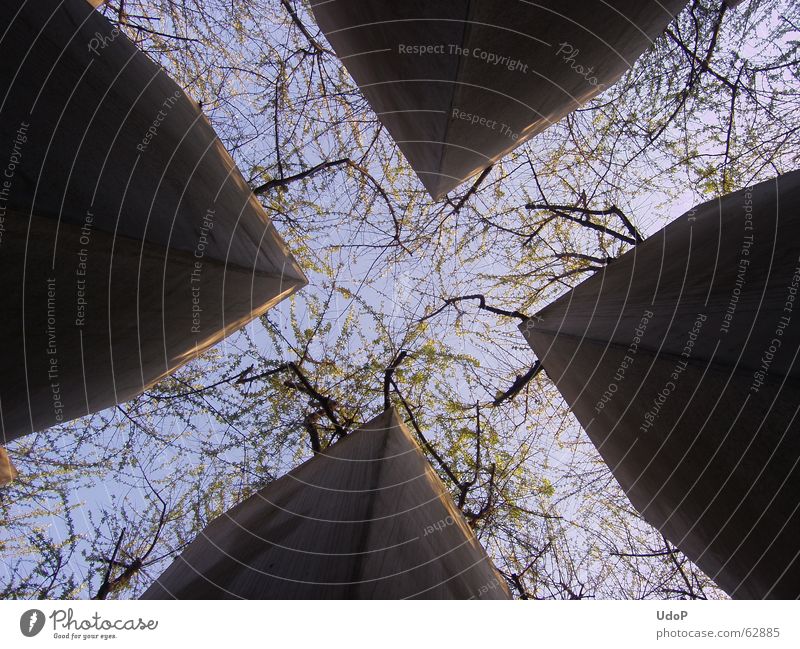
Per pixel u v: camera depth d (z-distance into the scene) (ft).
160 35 30.12
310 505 17.71
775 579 13.24
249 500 24.38
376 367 34.17
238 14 30.37
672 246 20.02
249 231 20.52
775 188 15.79
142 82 18.53
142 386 20.22
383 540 14.32
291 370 33.30
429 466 25.81
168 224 14.82
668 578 29.37
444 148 21.98
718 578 17.94
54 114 12.57
